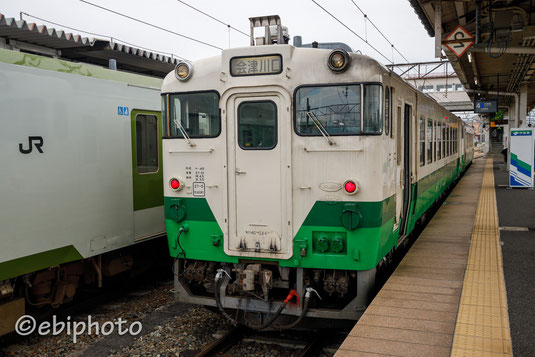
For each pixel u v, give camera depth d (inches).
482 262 262.5
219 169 213.5
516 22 406.9
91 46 326.0
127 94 293.7
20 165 223.5
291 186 203.0
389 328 170.7
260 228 208.5
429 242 319.6
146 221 311.6
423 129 336.8
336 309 207.5
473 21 467.2
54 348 224.4
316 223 201.2
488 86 981.2
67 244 251.4
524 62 647.8
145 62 387.9
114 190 283.9
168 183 224.7
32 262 231.0
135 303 287.7
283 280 209.0
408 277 234.2
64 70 251.0
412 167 291.4
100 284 286.5
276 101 204.5
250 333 234.1
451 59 545.3
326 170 198.8
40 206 234.5
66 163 249.6
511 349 152.7
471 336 162.9
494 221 408.2
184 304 278.1
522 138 679.1
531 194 617.3
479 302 196.4
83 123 260.8
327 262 200.8
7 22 261.9
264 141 207.0
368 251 197.6
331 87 198.2
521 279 255.9
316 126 199.8
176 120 221.8
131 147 297.1
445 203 540.7
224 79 209.9
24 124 225.8
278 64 203.3
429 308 189.9
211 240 216.8
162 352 212.7
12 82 219.8
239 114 210.2
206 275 224.1
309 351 208.2
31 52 311.1
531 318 198.1
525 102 874.8
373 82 194.9
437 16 395.2
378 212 197.3
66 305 292.0
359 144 194.9
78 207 257.9
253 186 208.8
